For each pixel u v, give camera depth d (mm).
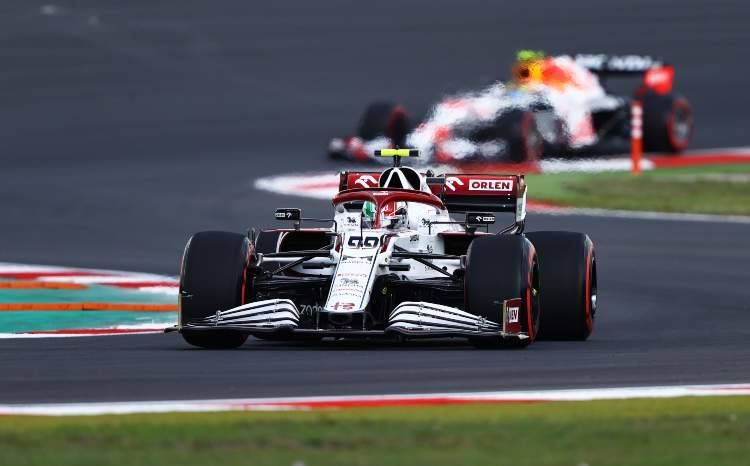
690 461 20984
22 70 133000
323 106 124312
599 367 32438
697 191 87938
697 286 54562
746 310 47781
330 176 93312
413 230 38594
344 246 36344
